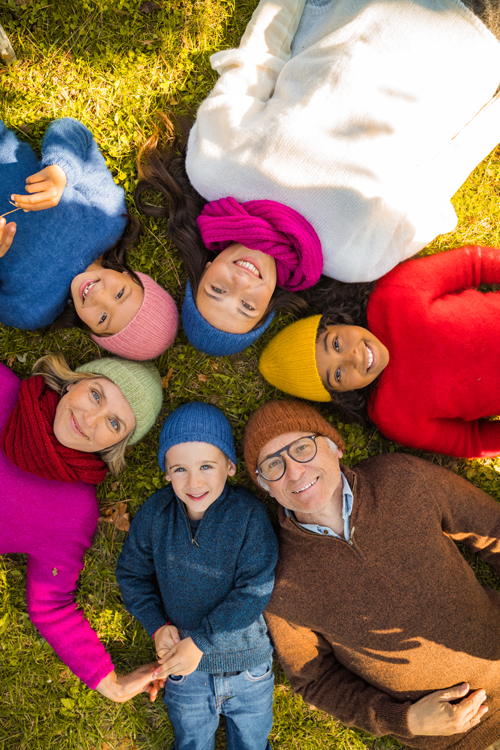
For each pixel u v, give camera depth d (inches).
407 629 97.3
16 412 100.3
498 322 100.0
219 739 120.2
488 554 105.2
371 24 90.0
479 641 98.0
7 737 117.0
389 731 103.3
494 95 101.5
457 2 87.3
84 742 118.1
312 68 93.3
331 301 111.3
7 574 116.6
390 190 96.4
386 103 91.4
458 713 98.0
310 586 98.7
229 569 102.3
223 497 105.1
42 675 117.7
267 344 113.0
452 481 101.7
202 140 96.1
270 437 97.7
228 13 111.0
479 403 102.7
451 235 117.0
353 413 112.7
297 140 90.6
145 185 110.6
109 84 110.9
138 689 104.7
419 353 100.3
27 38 109.1
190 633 104.9
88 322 96.2
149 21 110.4
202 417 101.4
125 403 100.1
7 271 99.0
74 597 108.0
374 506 97.0
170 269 113.5
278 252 92.8
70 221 99.1
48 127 103.2
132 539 106.7
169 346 107.7
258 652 105.0
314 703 107.7
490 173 116.2
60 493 103.2
